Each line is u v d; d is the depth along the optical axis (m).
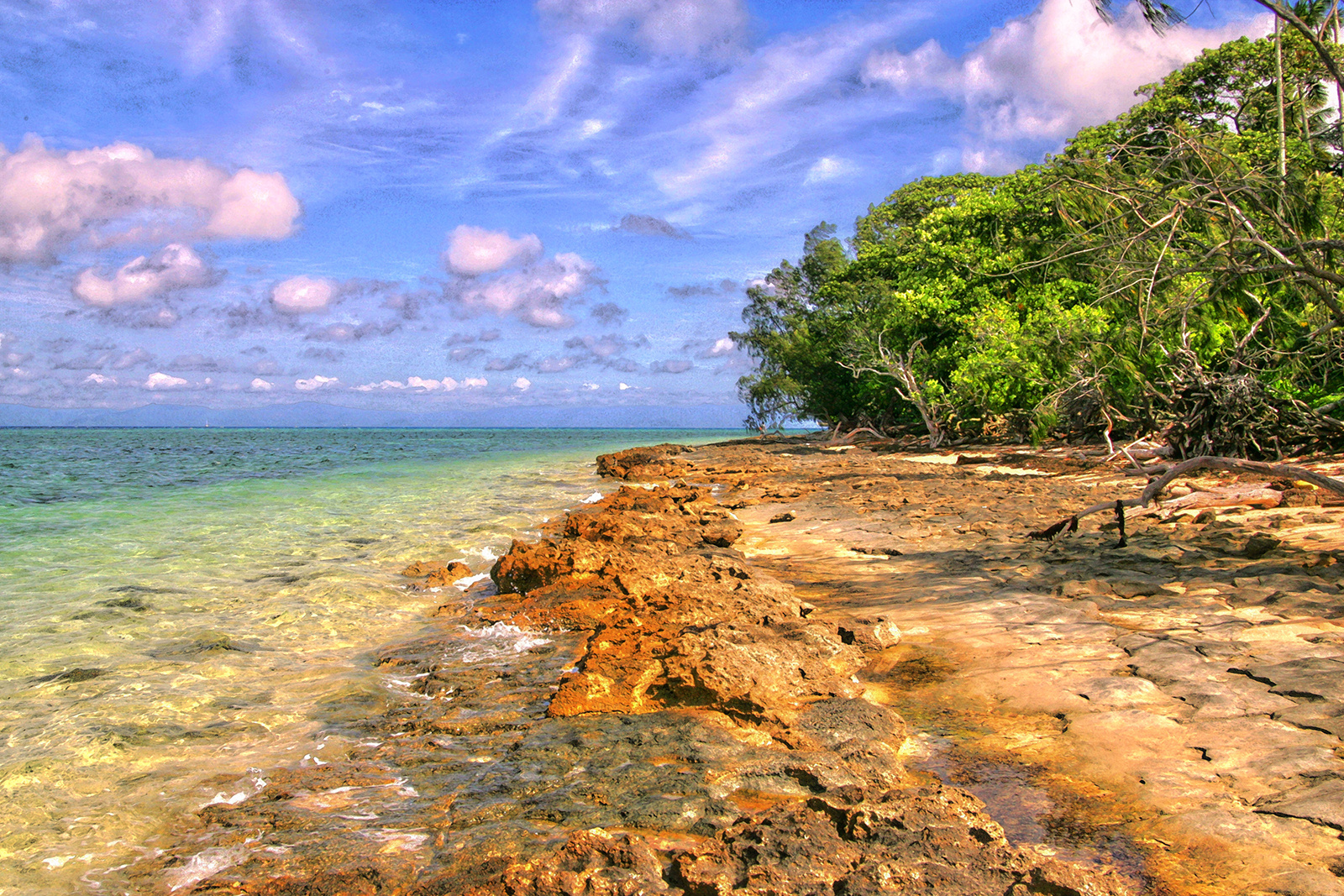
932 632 7.53
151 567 12.56
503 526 17.19
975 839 3.72
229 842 4.17
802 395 61.53
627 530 12.64
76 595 10.47
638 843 3.74
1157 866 3.56
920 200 54.59
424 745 5.42
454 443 97.62
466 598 10.24
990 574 9.84
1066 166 10.87
